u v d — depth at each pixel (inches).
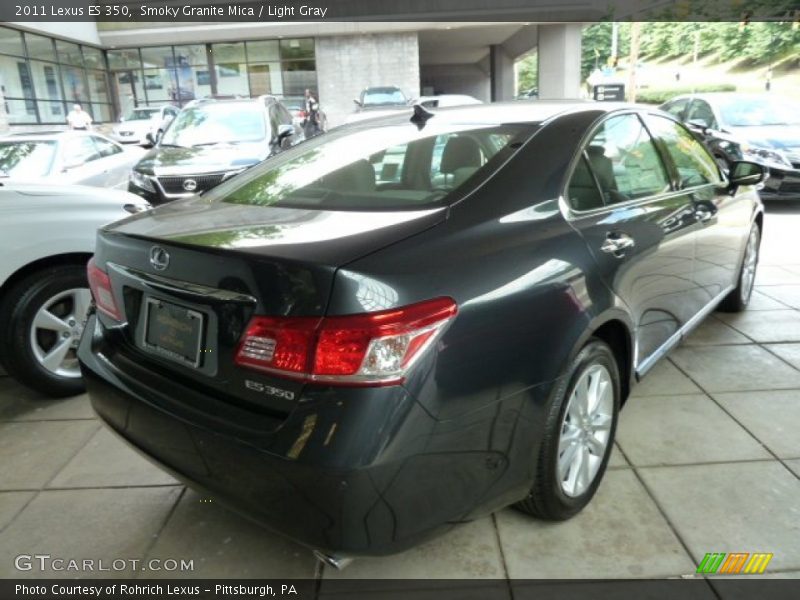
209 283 75.0
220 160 297.1
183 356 79.8
